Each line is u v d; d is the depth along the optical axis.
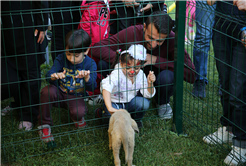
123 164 2.50
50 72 2.79
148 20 2.86
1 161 2.55
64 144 2.80
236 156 2.57
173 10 6.82
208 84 4.01
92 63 2.93
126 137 2.26
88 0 3.51
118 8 3.90
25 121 3.07
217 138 2.77
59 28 3.81
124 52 2.72
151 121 3.21
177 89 2.85
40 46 2.91
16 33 2.71
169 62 3.04
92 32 3.51
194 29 5.25
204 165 2.53
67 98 2.84
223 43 2.67
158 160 2.59
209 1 2.78
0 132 2.91
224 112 2.84
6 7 2.59
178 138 2.90
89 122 3.19
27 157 2.59
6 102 3.56
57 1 3.65
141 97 3.02
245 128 2.59
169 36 3.09
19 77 3.05
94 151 2.70
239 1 2.26
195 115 3.33
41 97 2.78
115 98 2.93
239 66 2.54
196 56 3.95
